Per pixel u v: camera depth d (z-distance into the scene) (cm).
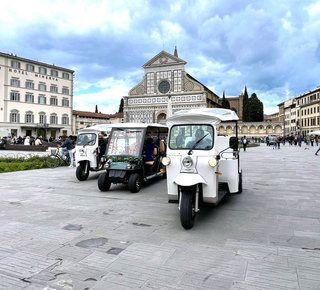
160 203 739
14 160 1803
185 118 595
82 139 1140
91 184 1039
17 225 552
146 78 7275
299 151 3080
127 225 552
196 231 515
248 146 4531
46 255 411
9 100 5681
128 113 7381
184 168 560
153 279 341
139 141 941
